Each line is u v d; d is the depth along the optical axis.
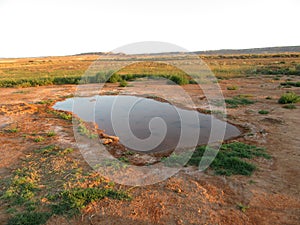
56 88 17.72
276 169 4.95
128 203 3.96
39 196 4.20
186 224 3.47
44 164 5.42
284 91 13.66
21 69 36.53
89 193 4.18
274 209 3.78
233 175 4.79
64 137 7.20
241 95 12.59
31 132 7.73
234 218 3.59
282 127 7.41
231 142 6.45
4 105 11.91
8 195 4.20
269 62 34.28
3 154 6.04
